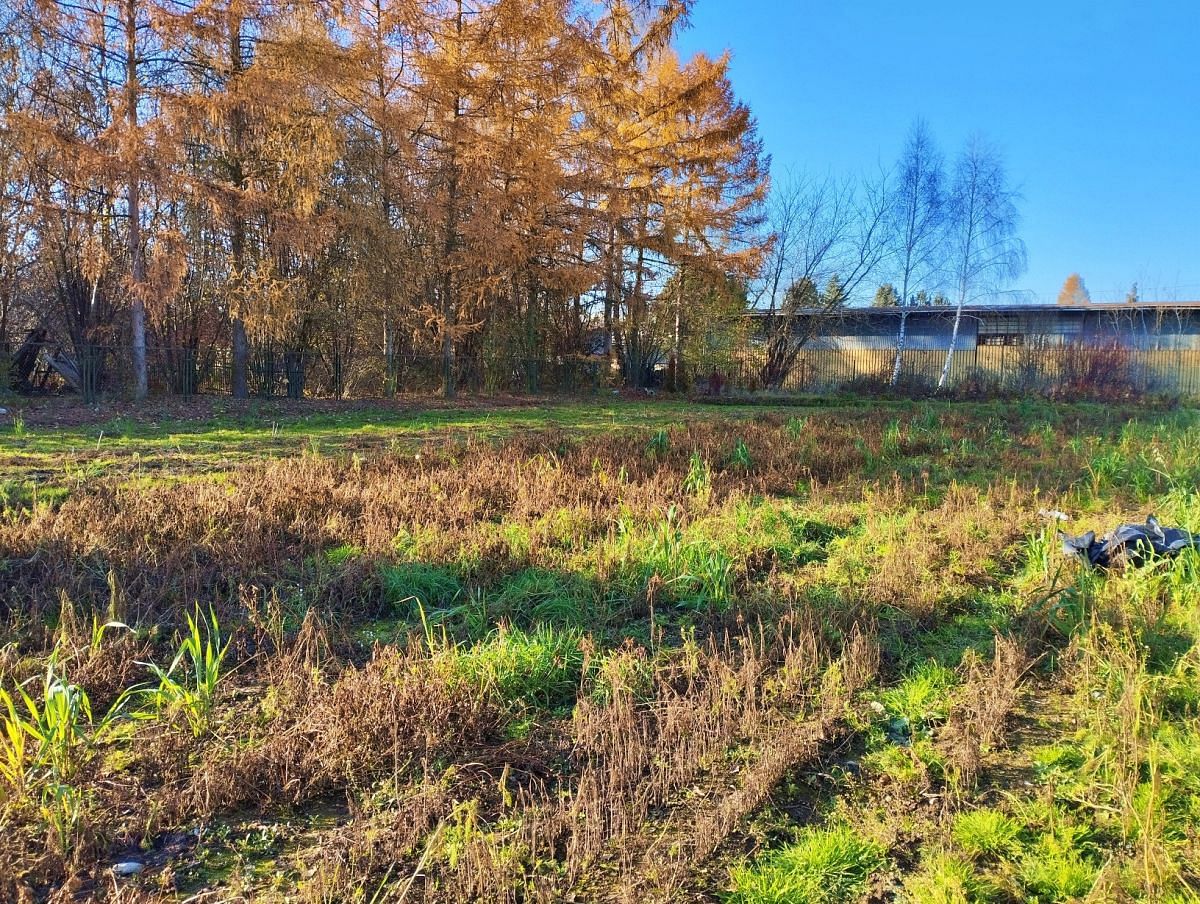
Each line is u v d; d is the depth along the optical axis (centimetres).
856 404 1875
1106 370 1980
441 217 1597
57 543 432
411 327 1661
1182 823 224
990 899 199
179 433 959
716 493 646
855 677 322
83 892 198
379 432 1037
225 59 1270
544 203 1648
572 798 239
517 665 318
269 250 1342
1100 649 332
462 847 212
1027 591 421
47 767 245
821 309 2430
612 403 1789
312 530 502
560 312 2173
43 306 1415
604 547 470
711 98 1994
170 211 1271
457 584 417
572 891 202
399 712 271
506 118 1569
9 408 1169
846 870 212
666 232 1983
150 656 328
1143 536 448
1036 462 827
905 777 256
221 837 223
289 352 1559
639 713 294
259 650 336
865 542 514
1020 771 260
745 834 228
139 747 266
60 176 1192
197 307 1475
